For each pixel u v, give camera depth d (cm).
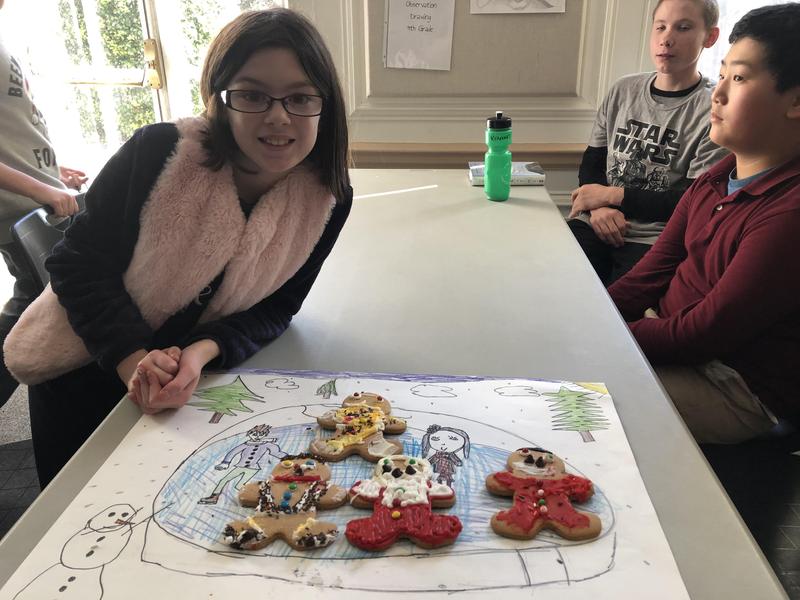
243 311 89
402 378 77
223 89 77
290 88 76
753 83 107
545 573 48
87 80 267
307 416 69
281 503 54
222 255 84
